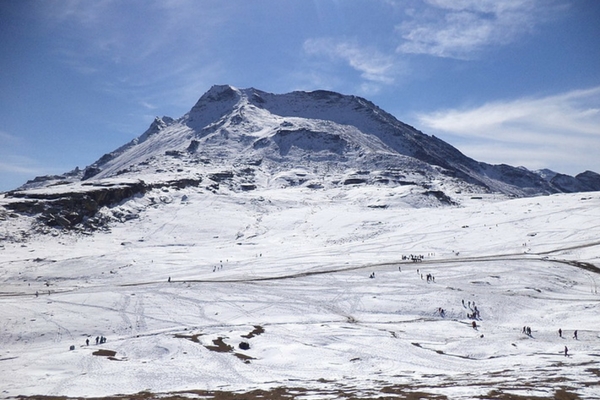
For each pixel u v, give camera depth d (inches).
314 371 1621.6
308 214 7731.3
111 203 7509.8
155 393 1343.5
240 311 2704.2
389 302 2827.3
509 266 3636.8
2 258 4798.2
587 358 1632.6
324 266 4074.8
